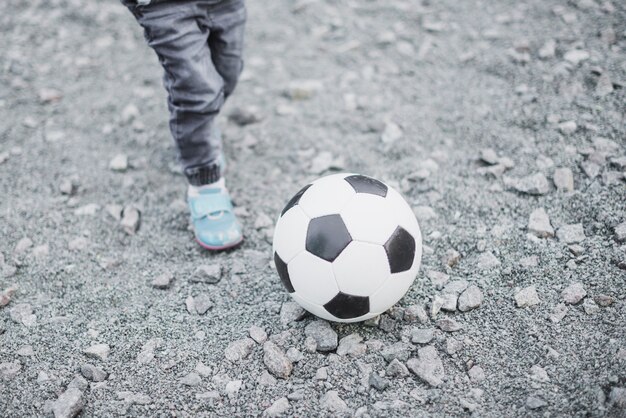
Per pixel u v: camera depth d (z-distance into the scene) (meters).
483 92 3.03
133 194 2.70
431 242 2.26
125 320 2.08
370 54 3.47
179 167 2.84
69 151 2.96
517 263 2.12
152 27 1.97
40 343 2.00
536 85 2.99
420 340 1.89
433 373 1.79
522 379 1.75
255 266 2.26
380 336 1.94
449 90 3.10
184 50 2.02
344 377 1.83
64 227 2.52
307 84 3.30
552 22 3.42
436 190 2.51
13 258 2.37
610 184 2.36
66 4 4.18
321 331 1.95
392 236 1.74
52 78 3.52
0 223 2.53
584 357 1.77
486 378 1.77
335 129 2.97
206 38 2.15
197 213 2.35
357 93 3.19
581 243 2.15
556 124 2.72
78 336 2.03
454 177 2.56
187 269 2.29
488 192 2.46
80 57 3.69
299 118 3.07
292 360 1.89
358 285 1.71
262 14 3.97
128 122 3.15
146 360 1.92
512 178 2.49
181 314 2.10
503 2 3.69
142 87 3.41
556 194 2.38
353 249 1.69
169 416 1.75
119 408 1.78
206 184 2.38
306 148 2.88
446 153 2.71
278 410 1.74
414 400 1.74
